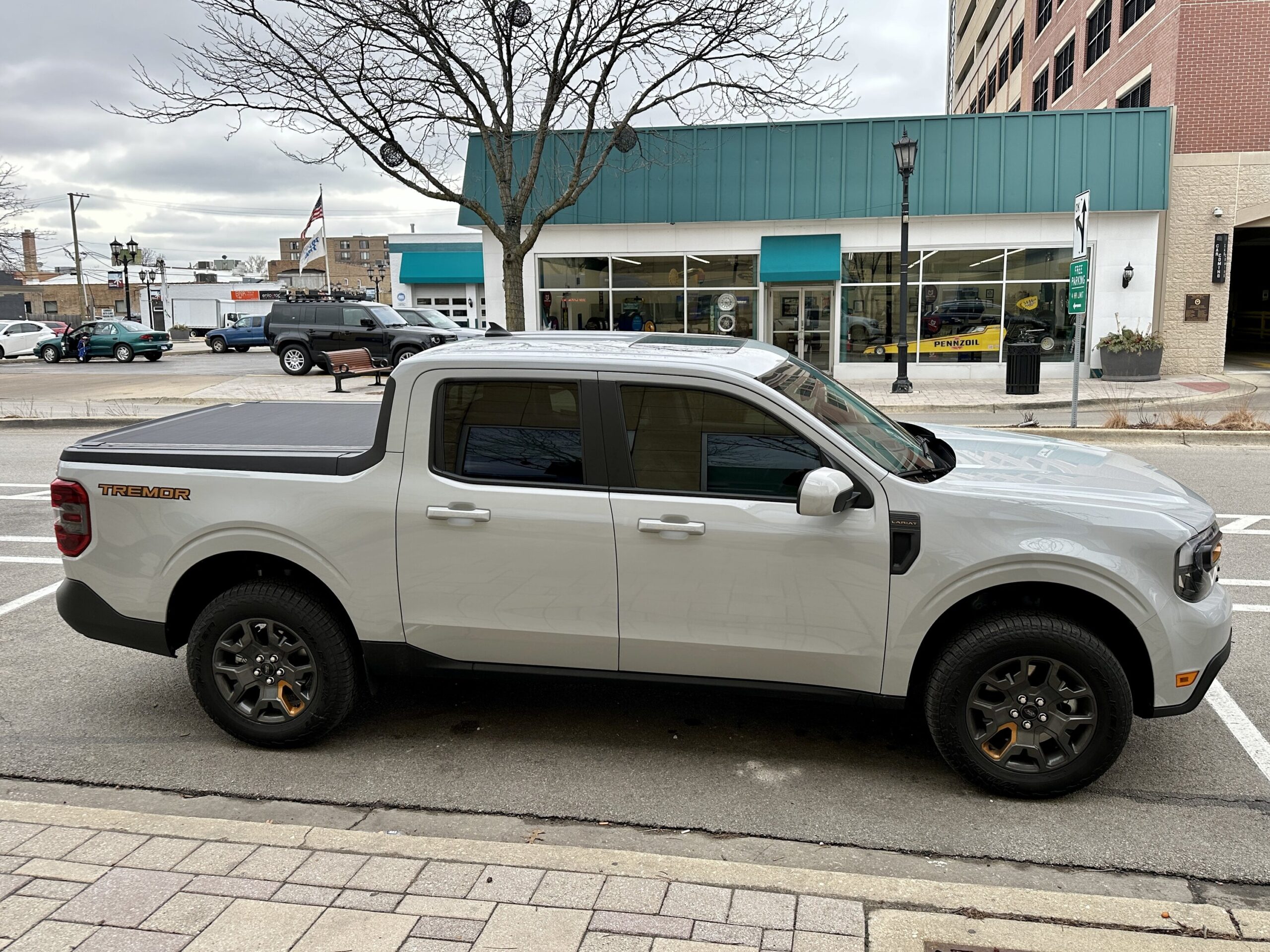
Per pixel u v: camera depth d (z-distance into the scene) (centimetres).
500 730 432
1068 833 343
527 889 286
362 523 388
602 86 1744
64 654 534
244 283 6312
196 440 436
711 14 1661
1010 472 390
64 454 422
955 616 371
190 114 1596
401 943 261
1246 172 2086
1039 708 357
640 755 407
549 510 375
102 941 262
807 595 363
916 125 2109
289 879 291
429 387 387
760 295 2241
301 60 1634
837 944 260
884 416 457
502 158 1806
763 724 437
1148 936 264
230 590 404
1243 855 329
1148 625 346
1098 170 2077
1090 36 2883
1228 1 2067
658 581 372
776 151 2166
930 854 330
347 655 400
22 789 380
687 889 286
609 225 2252
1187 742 417
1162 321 2153
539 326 2316
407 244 4022
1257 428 1265
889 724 437
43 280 9862
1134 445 1236
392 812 361
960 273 2164
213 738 426
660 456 373
